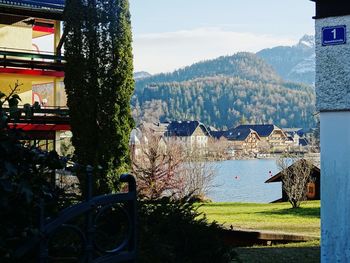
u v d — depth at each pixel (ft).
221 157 204.95
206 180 138.92
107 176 73.26
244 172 275.39
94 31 80.12
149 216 22.72
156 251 20.68
